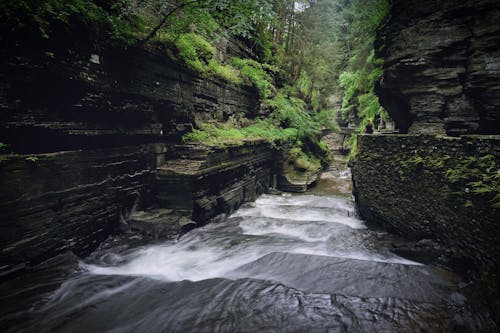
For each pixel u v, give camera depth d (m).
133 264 6.41
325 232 9.07
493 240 5.05
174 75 9.08
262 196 15.72
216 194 10.45
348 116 35.81
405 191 8.35
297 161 19.52
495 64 6.88
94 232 6.80
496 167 5.21
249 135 14.05
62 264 5.54
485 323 4.21
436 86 8.08
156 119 8.85
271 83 20.30
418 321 4.42
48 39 5.11
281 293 5.09
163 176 8.89
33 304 4.41
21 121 5.04
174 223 8.07
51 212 5.61
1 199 4.68
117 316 4.41
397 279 5.66
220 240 8.06
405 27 8.59
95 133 6.67
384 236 8.80
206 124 11.30
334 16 24.72
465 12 7.39
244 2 7.11
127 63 7.09
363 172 11.12
